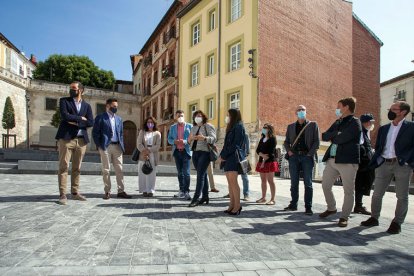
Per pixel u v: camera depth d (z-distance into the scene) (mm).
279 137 17906
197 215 5172
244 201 7125
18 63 45188
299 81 19781
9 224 4109
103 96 37812
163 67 30094
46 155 14523
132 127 39031
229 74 19656
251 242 3756
